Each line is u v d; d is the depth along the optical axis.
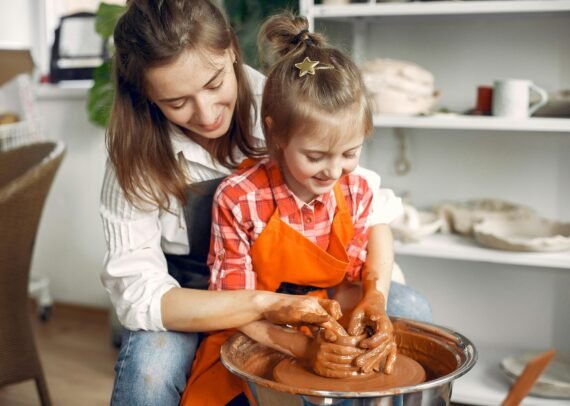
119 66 1.33
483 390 2.15
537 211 2.39
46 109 3.13
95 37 3.14
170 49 1.22
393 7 2.06
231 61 1.35
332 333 1.17
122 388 1.31
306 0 2.13
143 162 1.39
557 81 2.29
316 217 1.36
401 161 2.52
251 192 1.34
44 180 2.03
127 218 1.41
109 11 2.52
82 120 3.06
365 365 1.15
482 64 2.37
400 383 1.13
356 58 2.42
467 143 2.44
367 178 1.53
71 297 3.23
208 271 1.51
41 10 3.32
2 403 2.36
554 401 2.07
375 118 2.13
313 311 1.19
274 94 1.25
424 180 2.51
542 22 2.28
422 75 2.16
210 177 1.48
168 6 1.24
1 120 2.96
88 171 3.10
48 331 3.02
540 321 2.46
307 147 1.22
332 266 1.33
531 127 2.00
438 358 1.28
